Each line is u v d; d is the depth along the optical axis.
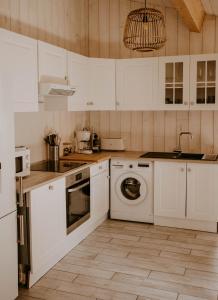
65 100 4.16
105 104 4.85
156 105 4.71
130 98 4.82
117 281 3.11
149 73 4.69
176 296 2.86
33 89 3.40
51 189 3.25
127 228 4.47
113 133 5.32
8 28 3.57
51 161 4.26
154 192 4.52
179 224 4.51
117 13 5.11
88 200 4.14
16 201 2.81
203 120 4.86
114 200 4.77
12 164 2.65
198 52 4.77
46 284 3.06
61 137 4.70
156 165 4.46
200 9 4.35
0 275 2.56
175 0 3.40
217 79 4.40
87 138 4.98
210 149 4.87
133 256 3.63
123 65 4.80
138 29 4.66
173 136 5.03
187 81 4.53
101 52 5.24
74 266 3.40
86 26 5.27
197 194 4.35
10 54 3.01
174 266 3.40
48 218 3.22
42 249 3.14
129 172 4.62
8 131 2.58
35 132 4.12
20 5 3.75
